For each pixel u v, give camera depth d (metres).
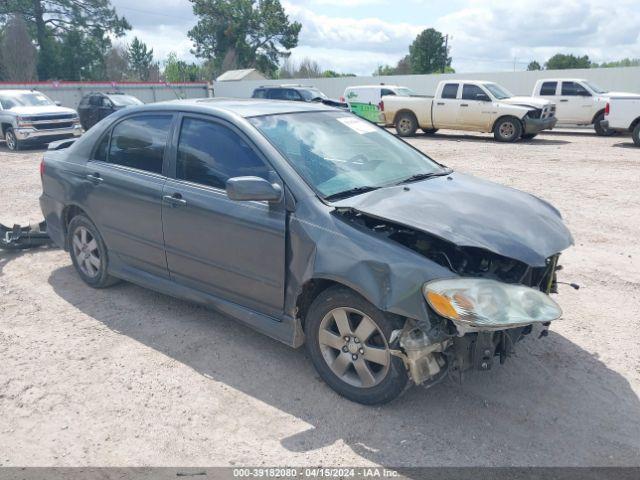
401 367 3.19
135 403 3.49
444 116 19.75
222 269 3.96
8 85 33.62
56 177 5.26
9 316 4.73
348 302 3.31
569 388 3.62
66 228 5.43
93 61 58.47
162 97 42.09
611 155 14.15
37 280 5.55
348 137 4.30
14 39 47.12
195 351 4.12
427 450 3.04
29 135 16.91
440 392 3.57
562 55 70.31
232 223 3.78
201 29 64.69
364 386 3.38
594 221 7.58
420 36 70.75
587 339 4.28
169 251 4.31
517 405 3.44
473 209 3.42
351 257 3.21
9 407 3.46
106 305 4.93
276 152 3.72
